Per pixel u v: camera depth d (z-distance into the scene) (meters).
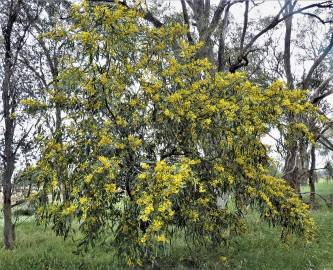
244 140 5.74
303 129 6.10
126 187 5.59
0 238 9.52
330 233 9.38
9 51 8.29
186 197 5.59
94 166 5.26
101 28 5.66
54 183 5.45
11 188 8.27
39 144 6.15
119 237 5.52
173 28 6.36
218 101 5.84
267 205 6.16
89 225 5.53
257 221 9.84
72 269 6.87
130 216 5.41
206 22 11.12
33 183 5.71
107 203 5.54
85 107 5.91
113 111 5.86
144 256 5.48
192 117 5.61
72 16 5.75
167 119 5.73
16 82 8.27
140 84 5.97
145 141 5.96
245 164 6.03
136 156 5.75
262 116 5.84
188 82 6.27
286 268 7.12
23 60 8.80
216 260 7.24
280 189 6.66
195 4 11.67
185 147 6.04
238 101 5.84
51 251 8.18
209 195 5.97
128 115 5.81
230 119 5.51
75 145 5.84
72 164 5.75
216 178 5.93
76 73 5.68
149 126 5.88
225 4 11.24
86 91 5.75
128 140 5.62
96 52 5.54
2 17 8.58
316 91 13.73
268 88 6.02
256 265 7.20
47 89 6.03
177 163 5.43
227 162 6.00
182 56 6.35
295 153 11.89
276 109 5.79
